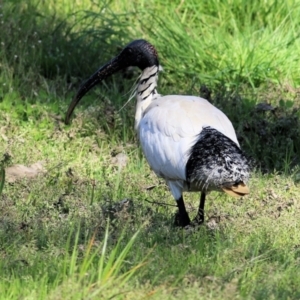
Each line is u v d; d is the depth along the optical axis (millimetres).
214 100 14500
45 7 17578
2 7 17141
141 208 10688
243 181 9484
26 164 12547
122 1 17625
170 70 16094
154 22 16984
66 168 12461
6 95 14828
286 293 8094
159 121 10148
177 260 8922
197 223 10195
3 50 15664
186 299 7812
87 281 8086
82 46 16234
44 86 15383
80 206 10727
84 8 17719
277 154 13219
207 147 9578
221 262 8961
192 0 17500
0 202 10703
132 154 13320
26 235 9602
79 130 13797
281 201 11117
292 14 16953
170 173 10016
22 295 7910
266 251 9188
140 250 9211
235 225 10172
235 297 7910
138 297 7777
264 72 15875
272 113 14281
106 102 14500
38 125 13992
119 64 11516
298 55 16234
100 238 9664
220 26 16953
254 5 17141
